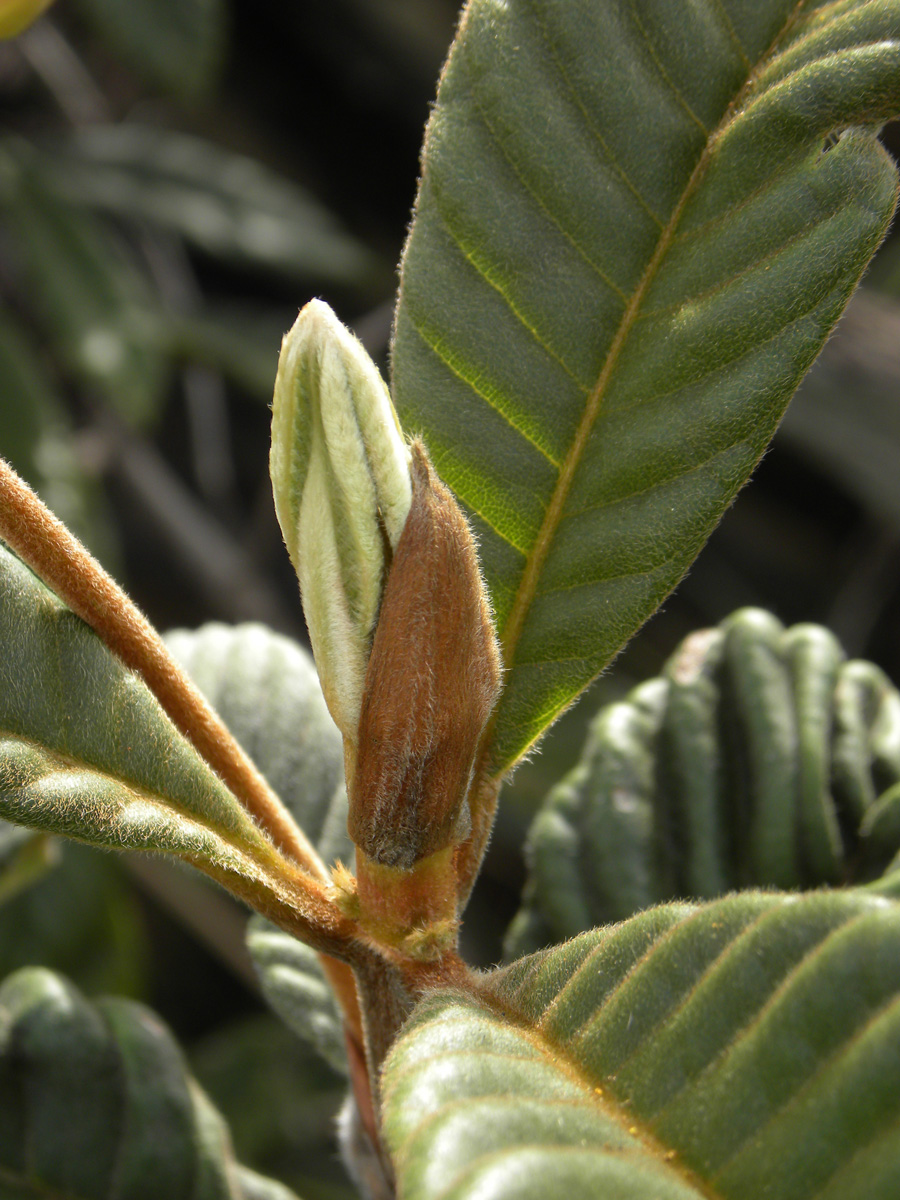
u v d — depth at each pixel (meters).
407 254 0.24
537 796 0.57
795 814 0.28
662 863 0.29
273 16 0.86
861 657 0.76
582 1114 0.19
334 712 0.21
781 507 0.81
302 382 0.20
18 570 0.22
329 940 0.22
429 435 0.24
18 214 0.61
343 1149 0.25
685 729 0.30
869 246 0.23
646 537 0.23
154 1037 0.29
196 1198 0.28
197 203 0.67
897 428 0.60
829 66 0.23
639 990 0.19
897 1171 0.18
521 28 0.23
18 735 0.21
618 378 0.23
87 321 0.60
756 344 0.23
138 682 0.22
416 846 0.21
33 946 0.49
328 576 0.20
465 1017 0.20
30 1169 0.28
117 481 0.73
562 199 0.23
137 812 0.21
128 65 0.65
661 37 0.23
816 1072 0.18
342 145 0.90
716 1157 0.18
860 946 0.18
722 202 0.23
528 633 0.23
